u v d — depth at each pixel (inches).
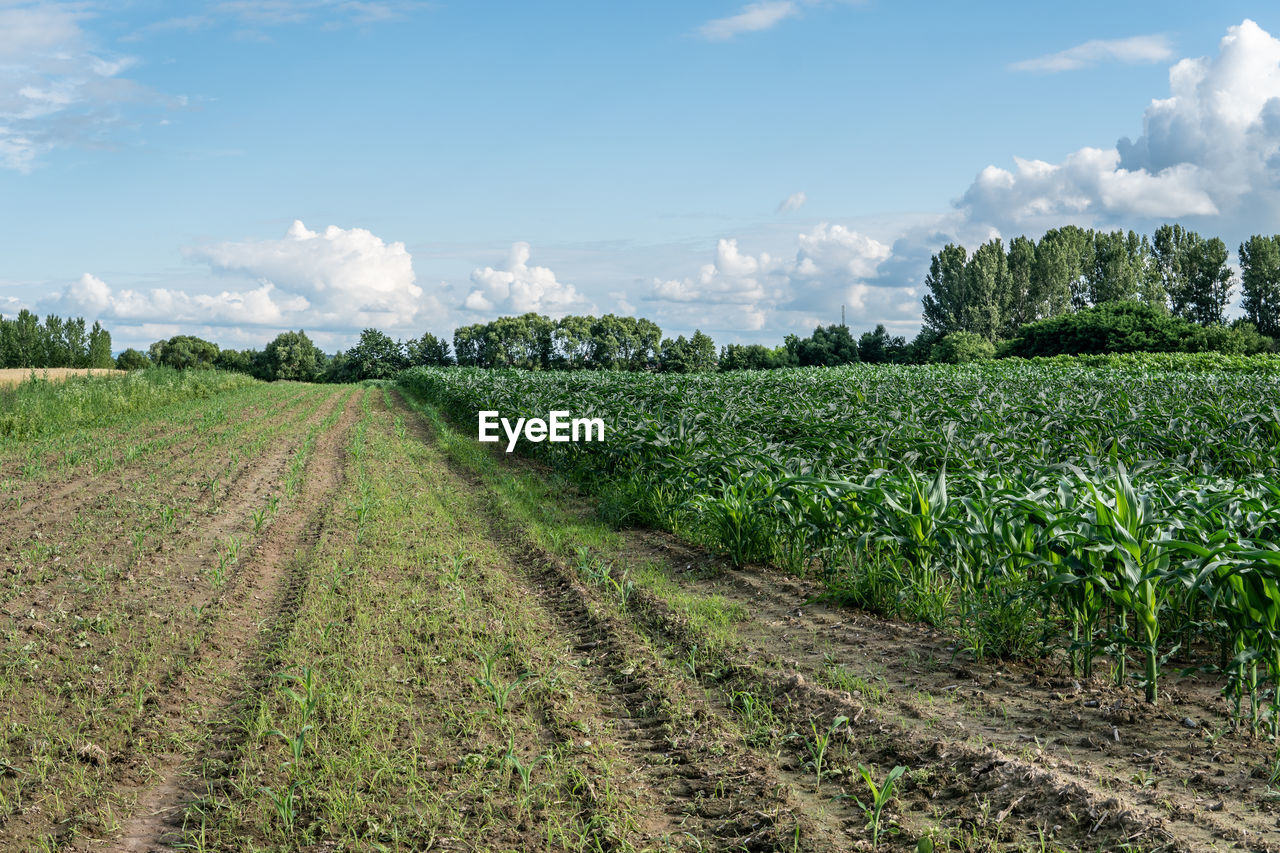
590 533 357.1
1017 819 131.0
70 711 184.9
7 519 382.9
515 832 135.9
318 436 773.3
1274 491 202.1
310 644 220.7
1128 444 401.4
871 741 162.1
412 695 190.2
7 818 142.3
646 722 179.8
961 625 220.1
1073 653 196.4
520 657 213.5
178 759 166.1
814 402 581.0
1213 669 174.2
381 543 343.3
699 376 1063.0
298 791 149.9
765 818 135.8
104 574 292.4
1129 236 3221.0
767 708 181.0
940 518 235.6
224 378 1599.4
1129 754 154.3
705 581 289.7
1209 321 3063.5
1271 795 133.9
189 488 470.0
